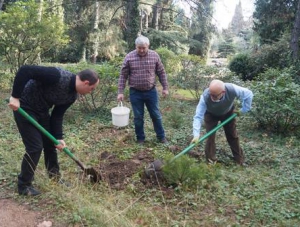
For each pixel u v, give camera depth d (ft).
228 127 18.26
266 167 18.39
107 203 12.85
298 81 39.24
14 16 34.68
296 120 24.84
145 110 30.30
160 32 74.08
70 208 12.64
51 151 14.53
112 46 76.07
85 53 75.15
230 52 124.57
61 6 70.64
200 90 38.91
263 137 24.20
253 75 58.13
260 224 12.24
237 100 24.61
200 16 71.00
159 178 15.38
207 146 18.38
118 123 22.26
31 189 13.50
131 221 11.98
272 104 24.45
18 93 11.91
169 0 85.05
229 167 18.15
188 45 78.02
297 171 17.66
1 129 22.52
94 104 28.40
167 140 22.35
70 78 12.41
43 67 12.17
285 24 65.77
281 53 54.19
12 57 37.17
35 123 12.80
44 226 11.57
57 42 39.27
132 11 61.87
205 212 13.09
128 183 15.21
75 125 24.66
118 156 18.76
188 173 14.87
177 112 28.43
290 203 13.93
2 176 14.88
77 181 14.19
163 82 21.21
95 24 73.10
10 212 12.35
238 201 13.76
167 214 12.44
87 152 19.26
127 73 20.89
